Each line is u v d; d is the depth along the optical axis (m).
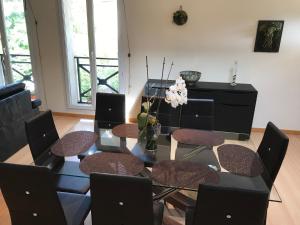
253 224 1.39
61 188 2.09
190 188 1.75
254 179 1.90
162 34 4.07
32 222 1.69
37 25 4.31
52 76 4.61
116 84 4.69
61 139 2.42
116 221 1.54
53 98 4.76
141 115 2.17
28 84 4.99
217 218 1.42
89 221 2.25
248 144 2.43
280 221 2.38
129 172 1.85
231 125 3.91
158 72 4.30
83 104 4.77
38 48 4.46
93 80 4.57
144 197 1.39
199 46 4.05
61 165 2.23
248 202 1.31
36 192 1.52
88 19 4.18
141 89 4.43
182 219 2.34
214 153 2.23
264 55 3.96
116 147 2.25
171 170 1.94
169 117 2.88
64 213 1.68
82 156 2.11
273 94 4.14
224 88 3.80
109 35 4.29
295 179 3.03
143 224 1.52
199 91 3.81
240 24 3.86
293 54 3.89
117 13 4.05
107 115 3.01
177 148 2.30
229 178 1.90
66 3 4.21
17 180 1.48
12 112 3.24
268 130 2.21
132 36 4.14
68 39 4.41
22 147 3.51
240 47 3.97
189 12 3.90
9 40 4.65
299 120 4.22
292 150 3.72
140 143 2.29
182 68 4.21
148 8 3.96
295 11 3.69
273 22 3.76
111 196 1.42
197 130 2.71
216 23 3.90
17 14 4.42
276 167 1.93
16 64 4.84
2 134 3.10
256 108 4.25
